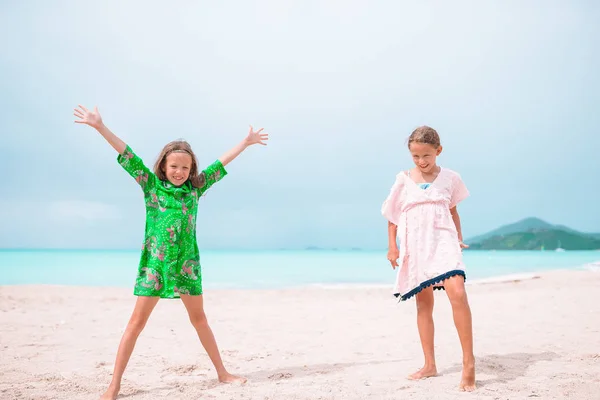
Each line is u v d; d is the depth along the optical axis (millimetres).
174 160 3645
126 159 3557
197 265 3754
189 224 3674
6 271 26094
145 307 3545
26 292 10969
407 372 4051
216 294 11328
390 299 10414
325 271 26125
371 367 4293
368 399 3223
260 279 19203
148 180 3641
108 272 25250
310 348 5266
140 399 3352
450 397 3219
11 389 3590
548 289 11008
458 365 4219
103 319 7473
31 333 6199
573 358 4375
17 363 4535
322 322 7211
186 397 3367
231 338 5914
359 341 5637
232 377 3818
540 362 4230
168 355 4914
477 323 6594
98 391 3564
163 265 3568
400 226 3934
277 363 4539
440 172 3965
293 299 10523
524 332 5816
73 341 5684
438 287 4031
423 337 3900
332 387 3566
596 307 7895
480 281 13797
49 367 4375
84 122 3436
